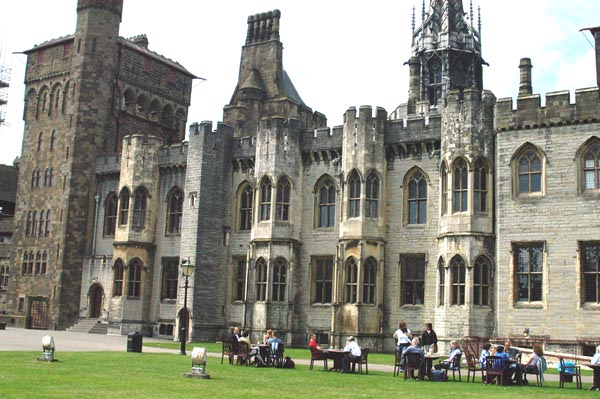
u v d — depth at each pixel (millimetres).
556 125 38469
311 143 47812
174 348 39750
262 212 47781
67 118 59250
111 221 56781
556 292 37281
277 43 64188
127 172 54250
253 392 18812
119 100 60594
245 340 28969
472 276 39281
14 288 60438
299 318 46562
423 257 43062
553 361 35406
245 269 49688
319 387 20734
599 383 22625
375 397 18484
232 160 51312
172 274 52750
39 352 30109
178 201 53312
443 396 19219
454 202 40656
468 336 38469
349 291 43531
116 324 52094
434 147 43312
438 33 77375
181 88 67188
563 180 38031
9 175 83125
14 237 61500
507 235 39000
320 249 46594
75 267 56812
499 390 21547
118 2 60781
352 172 44594
